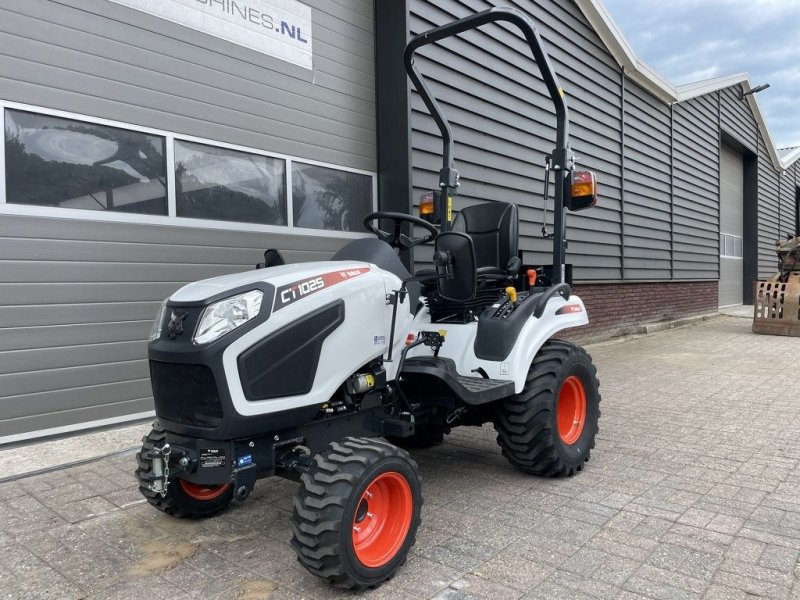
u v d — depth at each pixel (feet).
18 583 8.70
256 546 9.84
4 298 13.47
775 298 38.83
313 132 20.02
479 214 13.78
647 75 38.42
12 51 13.52
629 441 15.43
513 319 11.98
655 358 29.22
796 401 19.69
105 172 15.08
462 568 8.94
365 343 9.50
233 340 7.98
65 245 14.33
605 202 35.96
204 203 17.13
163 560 9.36
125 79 15.37
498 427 12.39
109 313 15.10
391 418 10.41
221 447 8.25
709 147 52.34
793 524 10.33
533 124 29.04
